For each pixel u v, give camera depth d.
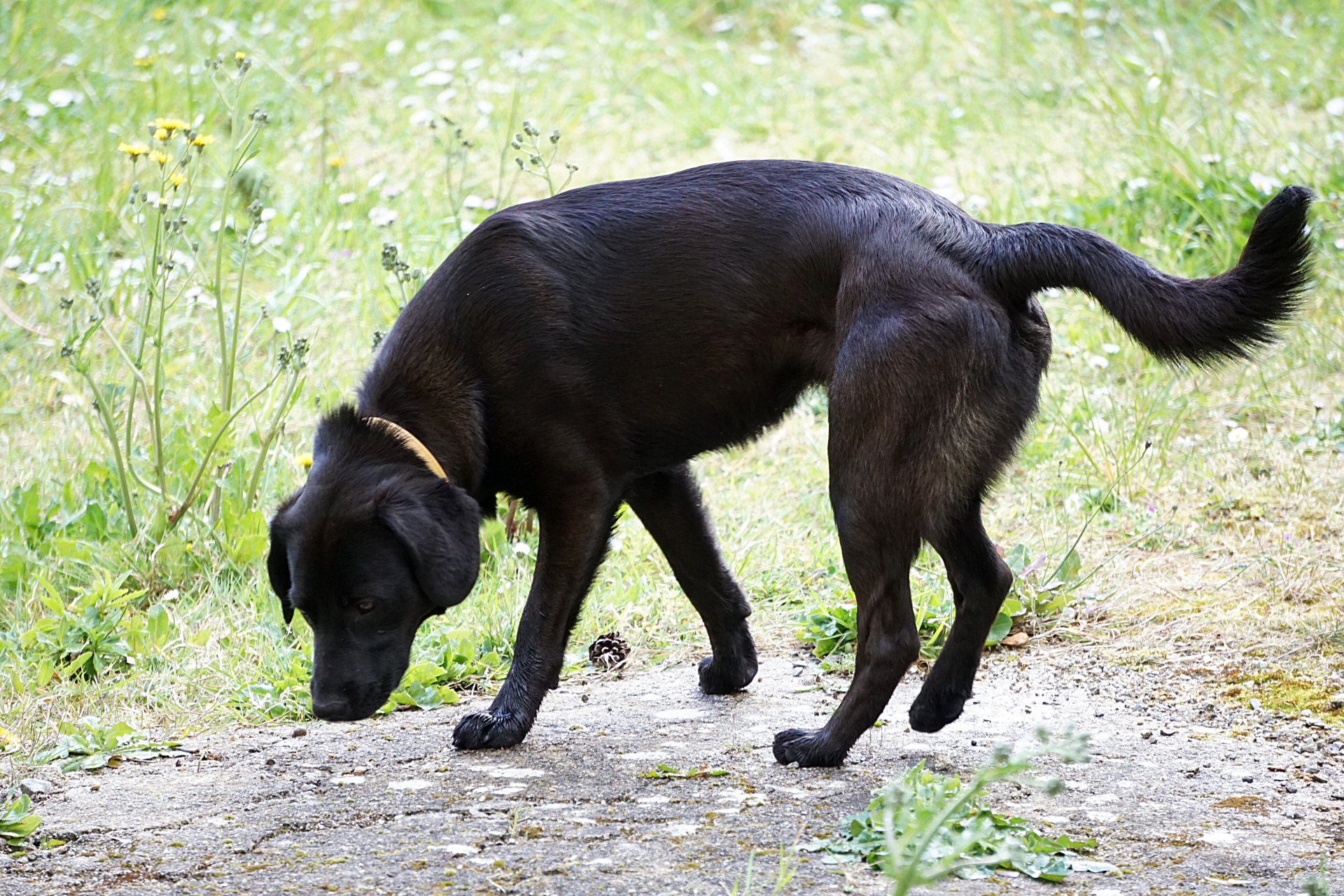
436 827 5.42
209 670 7.76
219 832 5.44
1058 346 11.84
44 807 5.82
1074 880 4.81
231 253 13.02
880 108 16.45
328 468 6.18
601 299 6.44
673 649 8.18
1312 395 10.86
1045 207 13.36
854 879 4.80
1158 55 16.53
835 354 6.28
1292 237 5.73
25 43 16.41
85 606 8.21
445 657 7.76
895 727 6.75
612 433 6.57
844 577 8.98
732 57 18.16
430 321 6.52
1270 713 6.76
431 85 17.05
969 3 18.53
